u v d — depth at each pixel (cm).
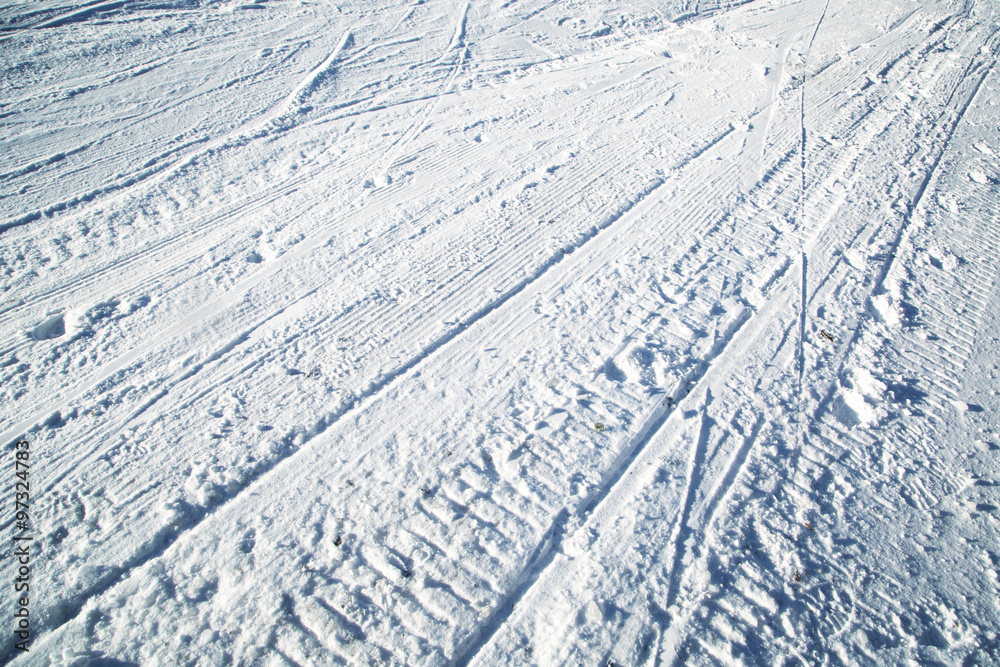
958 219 443
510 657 205
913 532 246
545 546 236
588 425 284
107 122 511
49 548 225
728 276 379
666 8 928
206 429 273
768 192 467
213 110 548
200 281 361
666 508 250
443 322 340
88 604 211
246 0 771
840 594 224
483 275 376
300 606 214
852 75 697
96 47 612
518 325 340
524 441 275
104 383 292
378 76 647
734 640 211
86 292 347
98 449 262
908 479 265
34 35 611
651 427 286
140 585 216
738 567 231
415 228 418
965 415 295
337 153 505
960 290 375
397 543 235
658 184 477
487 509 247
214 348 316
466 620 213
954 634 215
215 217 419
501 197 454
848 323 346
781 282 375
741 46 788
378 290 361
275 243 397
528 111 594
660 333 336
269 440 269
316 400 290
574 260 393
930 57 754
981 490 262
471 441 275
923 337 338
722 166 502
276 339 325
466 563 229
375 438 274
